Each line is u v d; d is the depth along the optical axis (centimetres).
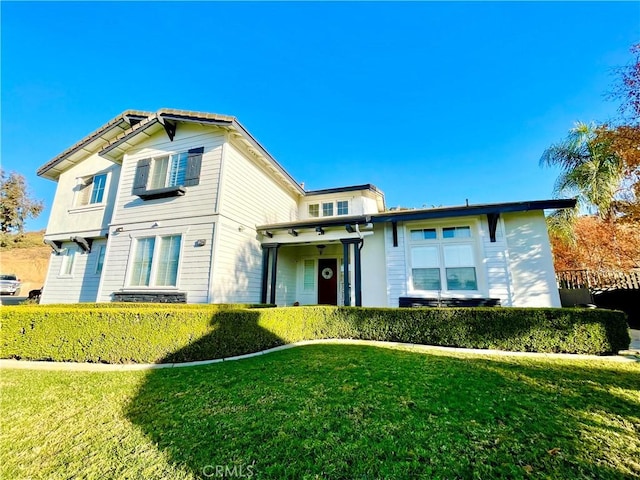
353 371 442
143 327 541
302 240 984
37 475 210
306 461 222
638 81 775
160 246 886
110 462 224
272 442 249
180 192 895
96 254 1120
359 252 904
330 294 1209
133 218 948
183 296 808
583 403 323
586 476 204
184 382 407
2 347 555
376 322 719
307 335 739
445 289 822
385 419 288
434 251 855
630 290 896
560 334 577
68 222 1186
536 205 748
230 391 368
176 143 970
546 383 387
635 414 297
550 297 739
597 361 504
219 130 916
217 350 557
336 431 266
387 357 527
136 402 339
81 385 399
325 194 1401
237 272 897
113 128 1153
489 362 495
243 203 959
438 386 376
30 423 288
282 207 1252
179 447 243
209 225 839
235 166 930
